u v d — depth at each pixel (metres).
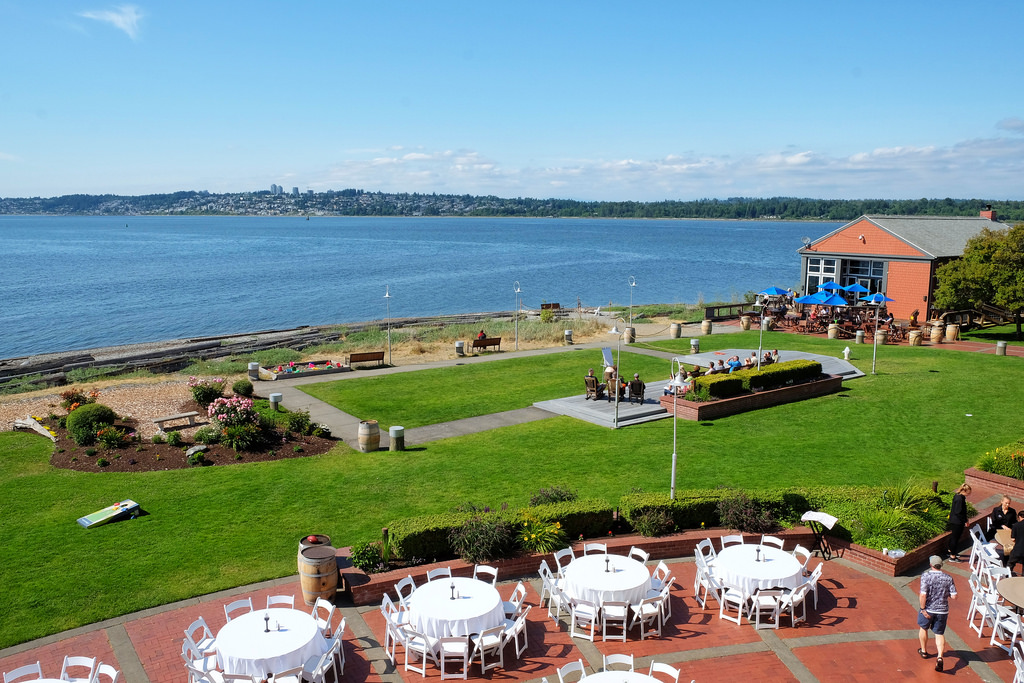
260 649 10.39
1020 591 11.63
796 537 15.53
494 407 28.19
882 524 15.16
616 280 108.44
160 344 51.53
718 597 13.27
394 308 79.00
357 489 19.17
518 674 11.28
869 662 11.48
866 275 49.72
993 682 10.91
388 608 12.06
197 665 10.88
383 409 27.88
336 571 13.45
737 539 14.50
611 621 12.88
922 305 46.19
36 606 13.29
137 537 16.19
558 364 36.34
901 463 21.33
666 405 27.14
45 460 21.30
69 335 61.22
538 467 20.95
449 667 11.47
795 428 25.02
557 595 12.79
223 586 14.06
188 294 88.19
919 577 14.39
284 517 17.31
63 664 10.70
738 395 27.56
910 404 28.22
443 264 135.50
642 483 19.61
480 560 14.17
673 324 45.03
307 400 29.22
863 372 33.91
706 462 21.36
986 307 43.94
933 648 11.86
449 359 38.88
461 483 19.64
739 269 128.50
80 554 15.36
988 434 24.20
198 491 18.94
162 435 23.52
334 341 49.75
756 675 11.13
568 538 15.29
